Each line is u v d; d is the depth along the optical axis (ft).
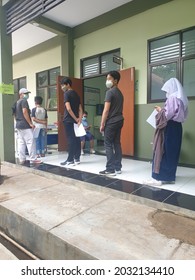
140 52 15.92
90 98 25.35
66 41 19.76
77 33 19.71
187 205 7.55
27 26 19.20
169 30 14.42
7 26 14.53
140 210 7.57
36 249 6.61
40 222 6.75
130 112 16.24
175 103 9.17
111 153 11.12
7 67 14.82
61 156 16.96
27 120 14.07
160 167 9.68
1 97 14.71
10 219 7.62
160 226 6.48
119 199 8.57
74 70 20.34
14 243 7.18
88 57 19.20
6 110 14.93
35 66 24.56
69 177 10.85
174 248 5.45
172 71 14.62
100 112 25.88
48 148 21.56
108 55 18.02
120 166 11.57
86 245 5.58
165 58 14.89
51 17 18.02
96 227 6.45
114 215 7.20
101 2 15.96
